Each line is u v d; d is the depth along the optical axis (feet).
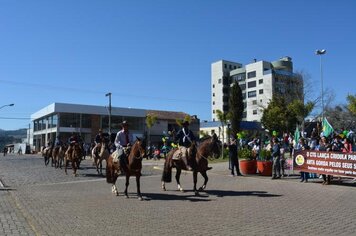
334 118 221.05
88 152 192.44
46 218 34.83
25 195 49.01
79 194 49.88
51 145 111.14
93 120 245.45
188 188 55.47
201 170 50.72
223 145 129.70
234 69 418.10
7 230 30.27
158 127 270.46
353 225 32.09
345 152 57.82
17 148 297.74
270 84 342.44
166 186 58.29
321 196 47.52
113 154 49.19
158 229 30.68
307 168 62.49
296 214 36.42
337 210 38.40
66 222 33.22
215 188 55.16
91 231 30.09
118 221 33.58
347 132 89.61
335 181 63.36
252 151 81.46
